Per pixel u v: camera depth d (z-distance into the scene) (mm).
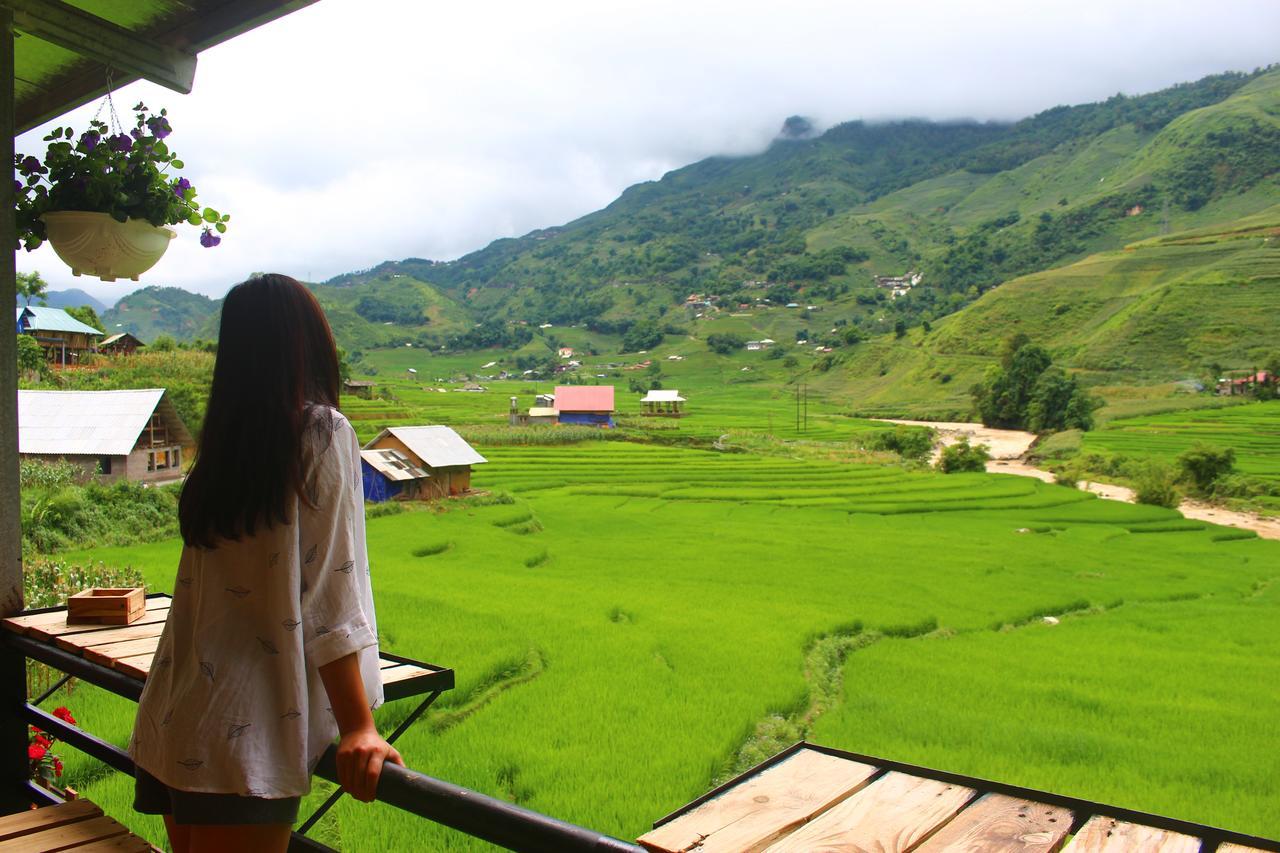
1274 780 11695
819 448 90000
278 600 2385
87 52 4277
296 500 2414
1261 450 80188
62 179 4816
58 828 3637
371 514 41969
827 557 34156
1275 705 15914
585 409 102688
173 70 4566
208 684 2371
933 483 64875
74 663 3775
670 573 30188
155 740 2447
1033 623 24281
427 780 2268
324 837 8383
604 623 19922
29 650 4113
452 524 39625
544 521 43594
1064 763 12375
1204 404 110188
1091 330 148625
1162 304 141250
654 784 10484
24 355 56031
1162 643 21750
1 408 4359
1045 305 162750
